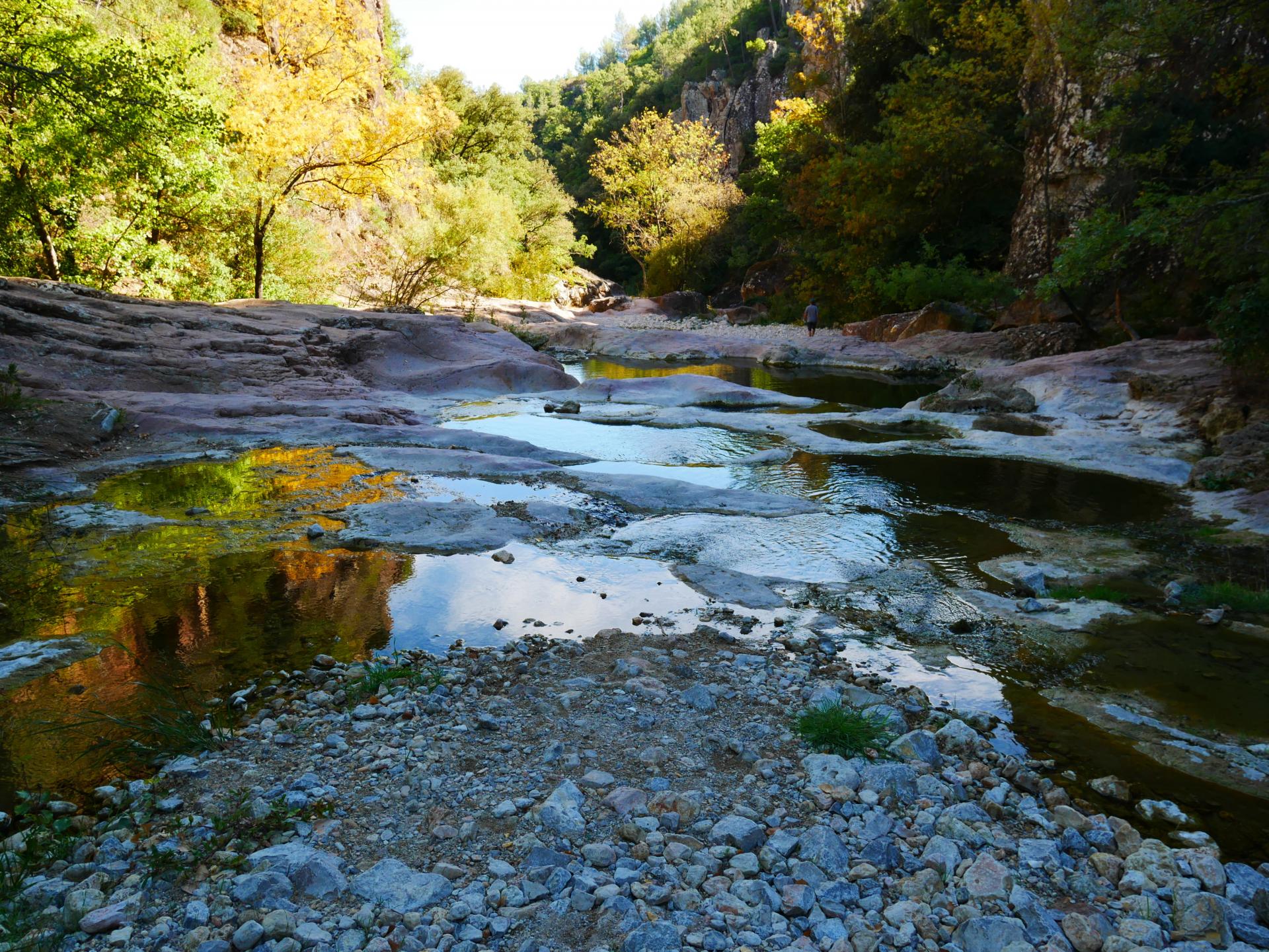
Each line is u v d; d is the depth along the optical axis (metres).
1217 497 9.16
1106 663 5.23
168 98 15.19
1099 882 3.07
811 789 3.57
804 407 16.16
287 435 11.25
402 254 38.72
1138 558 7.29
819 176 36.38
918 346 24.80
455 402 15.95
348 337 16.66
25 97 15.40
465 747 3.90
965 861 3.11
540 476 9.68
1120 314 20.55
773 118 48.84
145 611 5.73
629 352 28.33
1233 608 6.12
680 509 8.61
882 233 31.42
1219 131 19.62
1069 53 14.84
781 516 8.47
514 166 59.69
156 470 9.53
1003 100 28.72
